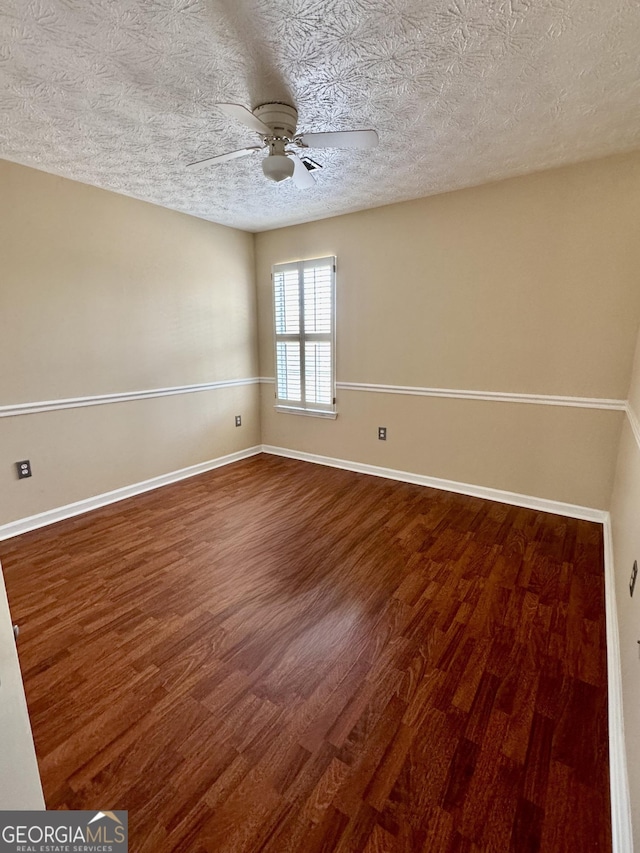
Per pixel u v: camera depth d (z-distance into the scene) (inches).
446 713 58.6
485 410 129.6
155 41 59.3
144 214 133.1
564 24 56.6
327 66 65.7
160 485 149.6
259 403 189.2
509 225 116.1
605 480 113.9
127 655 69.9
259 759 52.7
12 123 82.7
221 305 164.2
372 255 142.7
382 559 99.2
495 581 89.5
